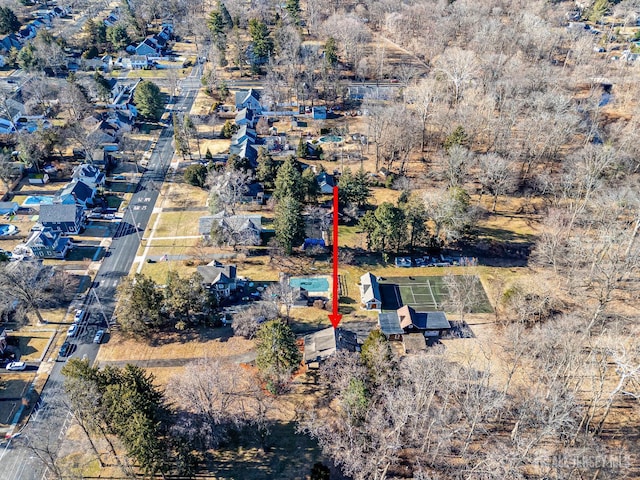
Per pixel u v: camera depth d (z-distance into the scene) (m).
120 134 160.25
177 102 184.25
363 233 119.44
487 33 195.12
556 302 95.12
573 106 147.75
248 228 112.31
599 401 75.88
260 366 75.69
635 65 185.62
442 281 105.25
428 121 157.25
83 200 126.06
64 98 170.25
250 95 177.50
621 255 97.88
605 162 117.00
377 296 98.50
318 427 68.19
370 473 65.38
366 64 197.88
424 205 113.88
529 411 69.56
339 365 76.56
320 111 173.62
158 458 63.22
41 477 69.31
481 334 91.94
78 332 92.69
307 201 130.38
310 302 99.69
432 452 69.00
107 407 64.69
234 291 101.81
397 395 67.88
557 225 111.06
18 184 135.75
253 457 71.56
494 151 137.12
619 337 77.38
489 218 124.75
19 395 80.88
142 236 118.12
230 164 133.62
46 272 100.31
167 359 86.75
